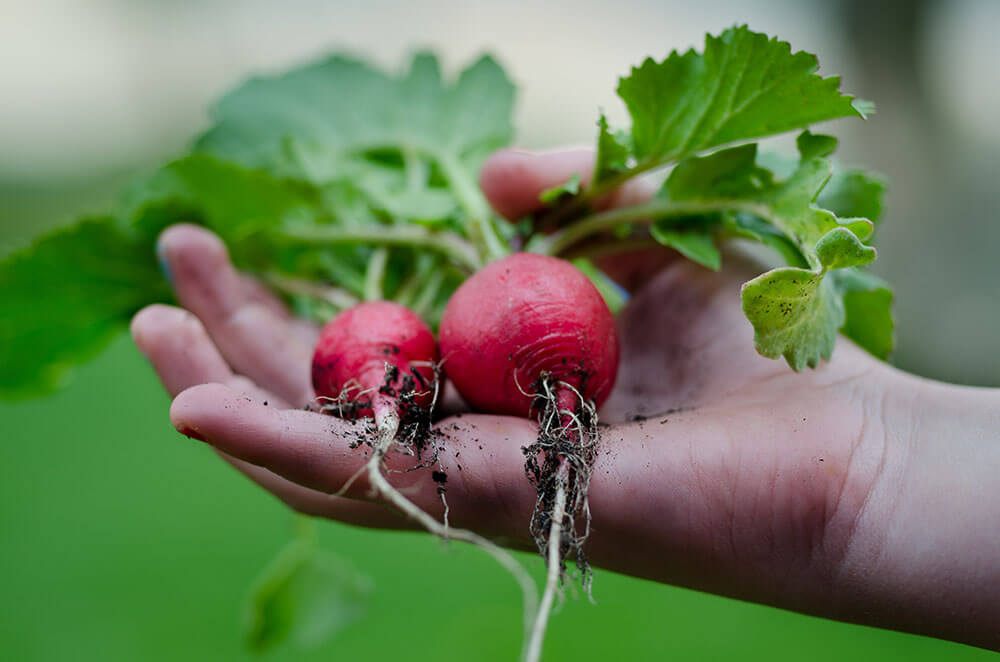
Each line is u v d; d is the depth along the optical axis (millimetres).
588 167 350
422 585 449
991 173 710
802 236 311
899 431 311
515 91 424
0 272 370
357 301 382
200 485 518
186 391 290
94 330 392
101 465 531
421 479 301
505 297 315
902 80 702
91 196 997
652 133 331
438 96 427
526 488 303
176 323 326
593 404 314
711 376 335
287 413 294
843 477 304
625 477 304
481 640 427
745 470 303
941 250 704
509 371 314
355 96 431
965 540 301
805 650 423
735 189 327
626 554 315
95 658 415
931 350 689
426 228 367
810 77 312
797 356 298
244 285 382
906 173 708
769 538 307
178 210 373
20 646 418
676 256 355
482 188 360
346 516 319
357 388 317
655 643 425
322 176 388
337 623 401
